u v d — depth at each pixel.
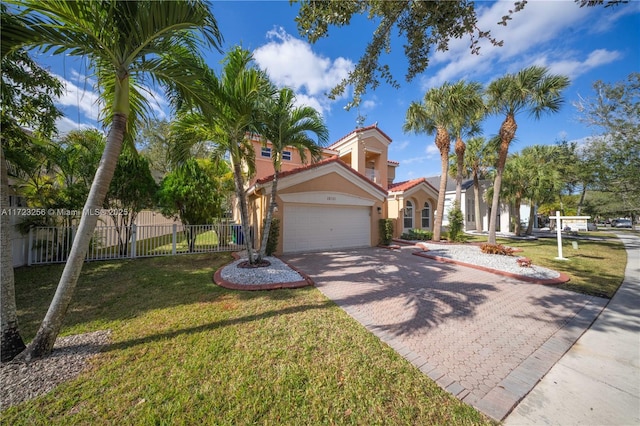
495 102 14.01
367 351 3.59
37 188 8.80
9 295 3.13
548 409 2.59
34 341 3.18
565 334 4.24
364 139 18.88
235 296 5.74
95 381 2.84
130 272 7.84
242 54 6.64
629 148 11.60
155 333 3.98
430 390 2.83
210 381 2.89
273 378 2.97
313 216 12.00
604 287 6.84
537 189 20.41
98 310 4.88
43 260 8.76
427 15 3.33
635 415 2.50
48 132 6.85
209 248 11.84
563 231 26.05
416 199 18.50
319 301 5.52
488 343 3.91
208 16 3.51
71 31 3.04
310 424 2.36
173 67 3.88
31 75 5.45
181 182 11.38
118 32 3.18
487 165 23.23
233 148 7.55
